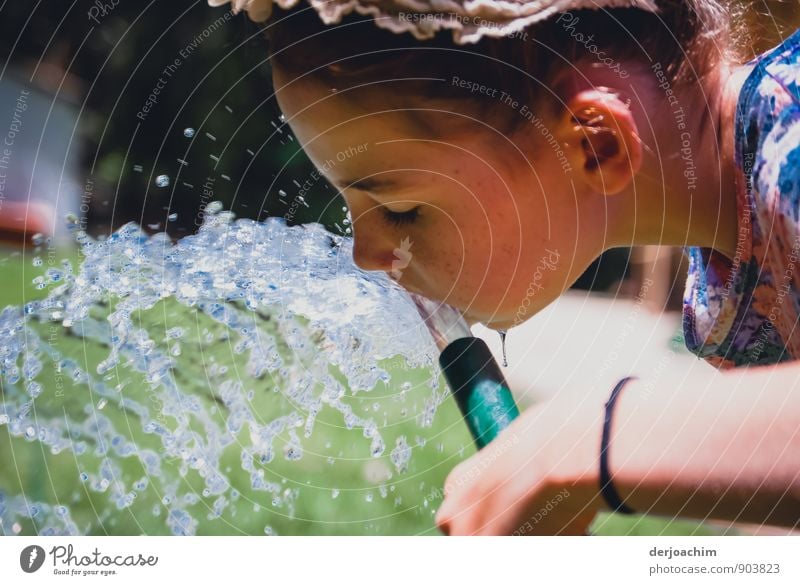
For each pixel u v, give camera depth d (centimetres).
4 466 163
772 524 78
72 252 249
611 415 81
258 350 177
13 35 331
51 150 326
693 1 120
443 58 107
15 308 177
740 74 121
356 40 106
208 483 168
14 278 226
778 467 77
